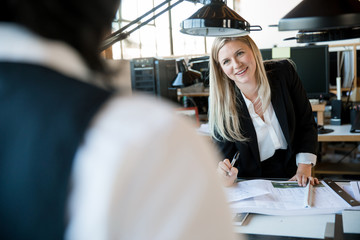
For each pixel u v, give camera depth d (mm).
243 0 10609
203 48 10664
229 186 1535
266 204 1316
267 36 10586
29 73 281
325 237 1037
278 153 1830
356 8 1146
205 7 1490
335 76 3908
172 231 257
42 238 250
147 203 256
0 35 295
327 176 2854
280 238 1072
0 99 271
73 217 254
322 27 1154
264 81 1745
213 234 273
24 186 253
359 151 4168
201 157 291
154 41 8945
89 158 257
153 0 8812
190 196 268
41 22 295
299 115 1869
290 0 10305
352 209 1208
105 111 276
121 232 252
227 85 1807
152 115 285
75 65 318
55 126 260
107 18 336
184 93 4000
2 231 257
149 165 261
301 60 3174
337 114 3014
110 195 248
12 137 262
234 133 1788
